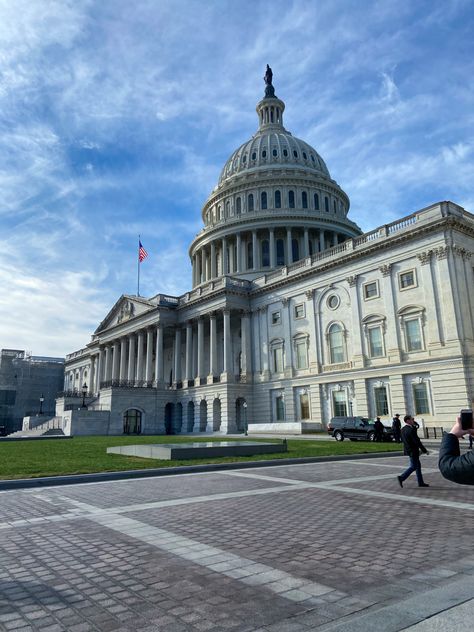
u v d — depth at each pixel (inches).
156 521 392.8
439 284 1710.1
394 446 1212.5
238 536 343.6
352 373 1991.9
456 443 169.2
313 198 3590.1
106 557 296.2
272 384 2422.5
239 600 225.1
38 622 205.0
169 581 252.5
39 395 4702.3
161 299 2977.4
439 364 1663.4
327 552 302.0
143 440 1654.8
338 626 187.0
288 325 2393.0
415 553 297.1
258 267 3304.6
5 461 831.7
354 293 2037.4
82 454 996.6
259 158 3779.5
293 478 645.9
